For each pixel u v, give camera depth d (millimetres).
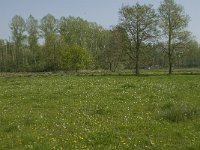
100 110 18422
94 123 15344
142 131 13727
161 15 79812
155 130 13812
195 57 133000
